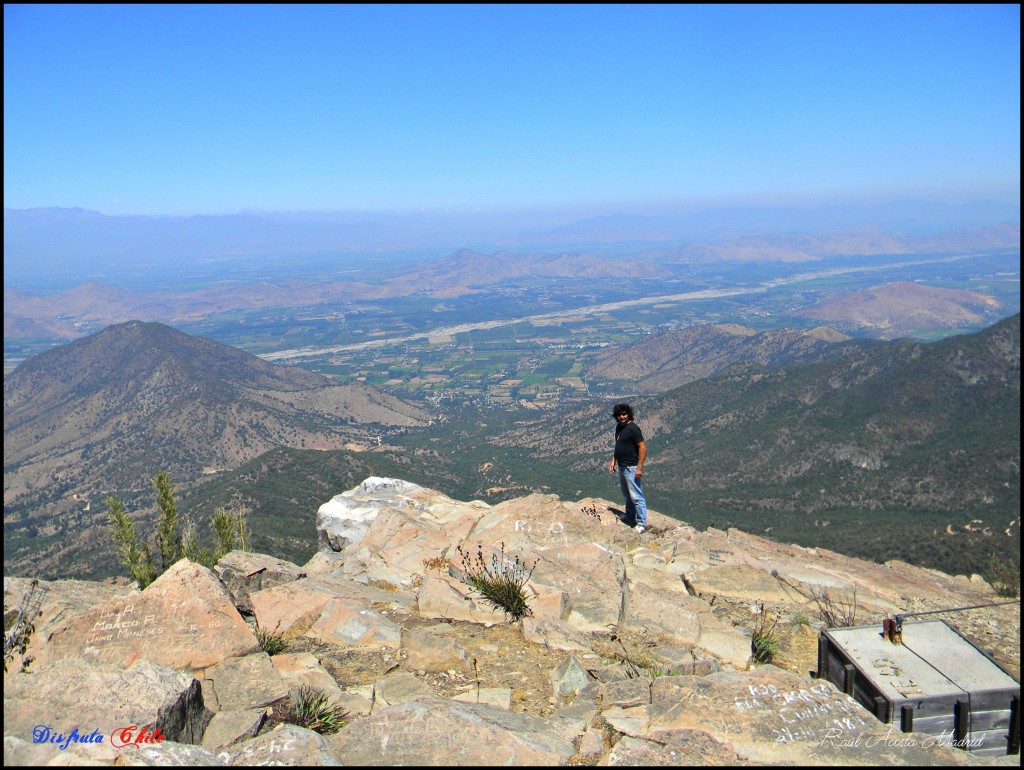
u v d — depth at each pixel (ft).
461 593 33.09
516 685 25.71
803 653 29.45
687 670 26.73
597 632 30.27
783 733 20.52
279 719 22.34
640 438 41.70
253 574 36.45
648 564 37.52
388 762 19.02
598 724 21.72
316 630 29.86
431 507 48.42
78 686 20.11
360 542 43.62
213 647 24.90
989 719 21.13
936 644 24.14
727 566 36.50
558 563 34.45
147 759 17.78
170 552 40.16
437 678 26.16
